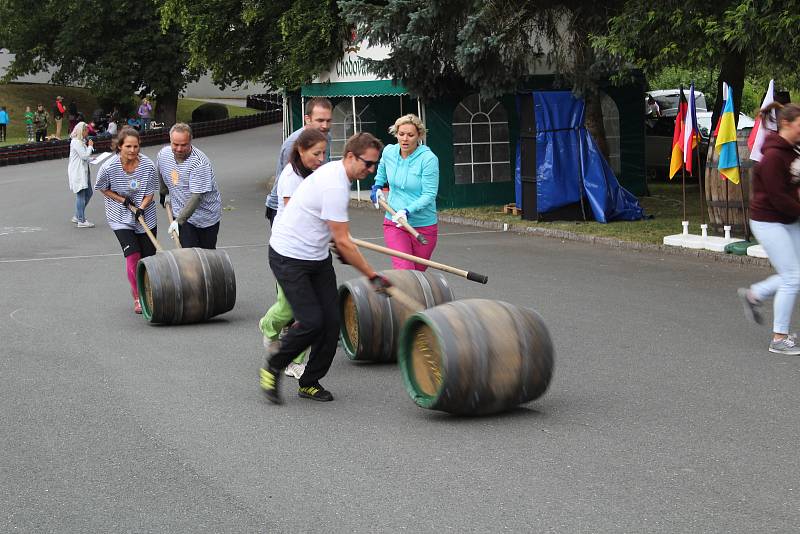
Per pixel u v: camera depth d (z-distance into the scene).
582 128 17.31
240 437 6.09
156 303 9.21
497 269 12.66
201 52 25.56
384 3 20.12
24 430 6.32
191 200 9.76
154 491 5.22
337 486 5.21
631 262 13.02
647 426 6.11
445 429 6.14
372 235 16.66
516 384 6.19
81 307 10.56
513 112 20.41
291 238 6.58
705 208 18.41
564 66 17.81
